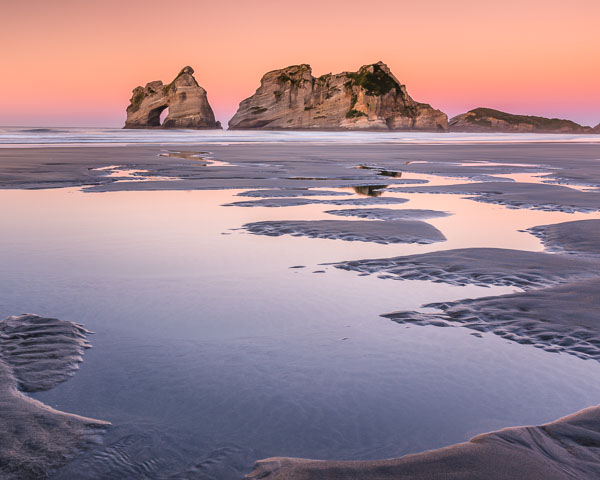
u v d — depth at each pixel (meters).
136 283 6.78
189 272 7.32
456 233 10.27
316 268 7.59
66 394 3.86
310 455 3.18
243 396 3.90
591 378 4.22
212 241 9.31
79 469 2.97
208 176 21.28
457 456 3.10
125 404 3.74
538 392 4.00
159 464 3.04
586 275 7.18
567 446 3.22
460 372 4.33
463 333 5.17
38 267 7.49
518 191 17.19
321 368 4.39
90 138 63.09
